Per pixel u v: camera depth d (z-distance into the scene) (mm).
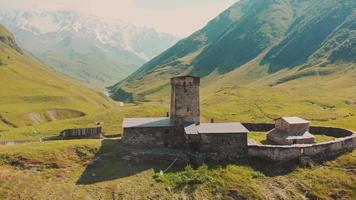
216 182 67562
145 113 142500
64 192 63031
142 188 65312
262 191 66688
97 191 63969
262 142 85188
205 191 65812
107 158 73375
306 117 144750
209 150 75250
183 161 73000
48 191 62812
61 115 195750
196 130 76000
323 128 93750
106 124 127375
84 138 90125
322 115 149000
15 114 176500
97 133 91750
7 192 60719
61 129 119625
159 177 68125
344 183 69125
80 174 68812
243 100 186875
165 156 73500
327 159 75688
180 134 79062
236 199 64688
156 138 78562
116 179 67562
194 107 80125
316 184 68750
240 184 67438
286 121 84062
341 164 74375
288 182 69375
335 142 77000
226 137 75000
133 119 84562
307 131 84312
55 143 78062
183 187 66312
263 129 98500
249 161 74375
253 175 70500
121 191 64125
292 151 73938
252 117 145125
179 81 79375
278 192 66875
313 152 75125
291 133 82875
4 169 66312
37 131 116250
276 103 179250
